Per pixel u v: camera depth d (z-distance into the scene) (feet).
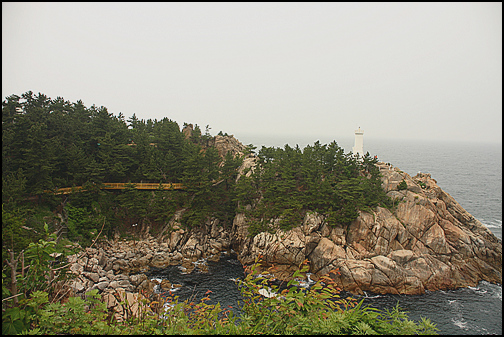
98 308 53.06
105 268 185.88
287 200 221.25
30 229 159.84
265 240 211.00
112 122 262.47
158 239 225.15
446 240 211.61
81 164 218.18
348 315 50.24
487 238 223.51
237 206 253.85
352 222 210.18
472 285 192.24
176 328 50.52
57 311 51.26
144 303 62.18
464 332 145.59
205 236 236.43
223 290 175.63
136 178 248.52
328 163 247.09
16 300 57.16
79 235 193.06
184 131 341.62
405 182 231.09
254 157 296.10
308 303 51.47
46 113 245.24
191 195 251.60
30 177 189.88
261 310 52.54
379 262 190.08
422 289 183.32
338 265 190.60
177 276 191.31
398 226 207.92
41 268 60.54
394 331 47.78
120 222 224.33
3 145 181.16
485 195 492.95
